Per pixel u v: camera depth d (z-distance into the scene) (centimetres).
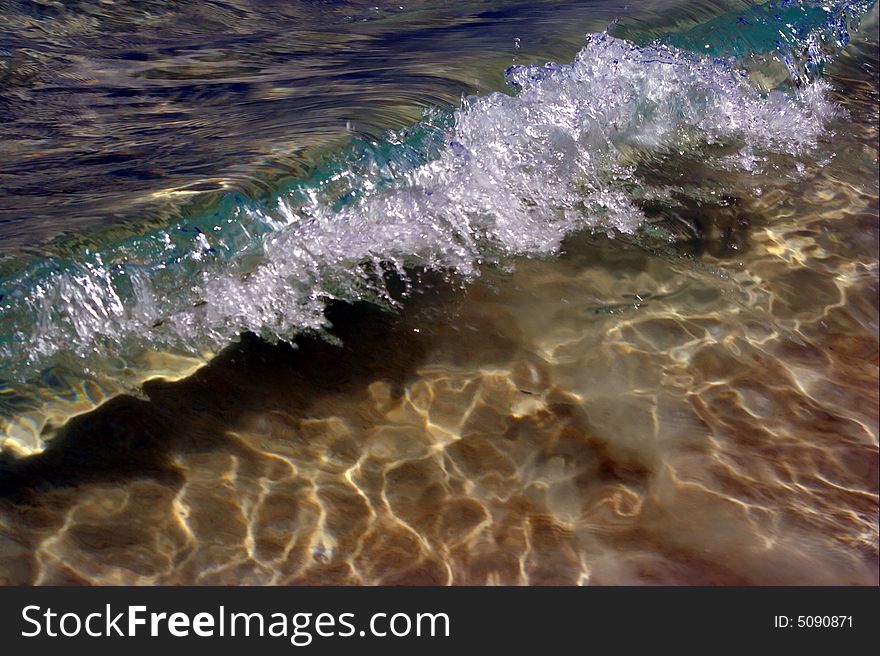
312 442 271
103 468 254
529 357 310
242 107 386
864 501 277
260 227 311
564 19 512
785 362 328
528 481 268
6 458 252
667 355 320
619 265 358
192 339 293
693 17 534
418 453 272
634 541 254
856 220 416
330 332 305
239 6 541
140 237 289
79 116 380
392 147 349
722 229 394
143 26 496
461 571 241
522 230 361
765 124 484
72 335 278
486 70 423
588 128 411
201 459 261
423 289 327
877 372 331
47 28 475
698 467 279
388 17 538
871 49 609
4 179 321
